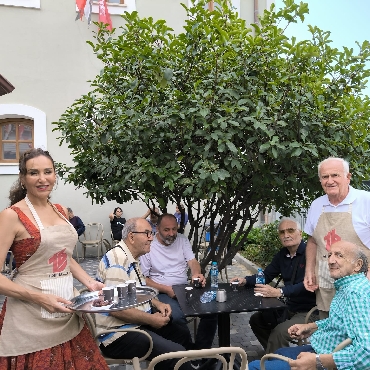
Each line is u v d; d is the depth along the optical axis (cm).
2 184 865
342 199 281
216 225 452
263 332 361
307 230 306
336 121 314
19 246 187
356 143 313
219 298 301
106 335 264
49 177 196
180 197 389
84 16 898
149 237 287
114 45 358
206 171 283
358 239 272
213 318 352
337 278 222
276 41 290
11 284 181
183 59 317
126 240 288
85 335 210
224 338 306
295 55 286
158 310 318
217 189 286
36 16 878
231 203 374
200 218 420
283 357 219
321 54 337
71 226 205
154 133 315
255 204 399
